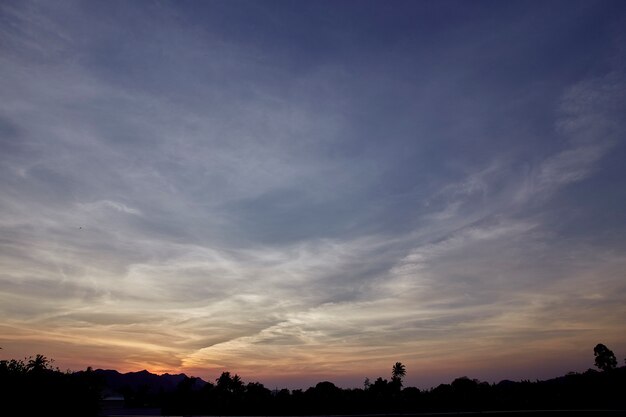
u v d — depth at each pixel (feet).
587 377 362.33
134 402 419.54
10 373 163.73
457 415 279.69
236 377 405.39
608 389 333.42
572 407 320.91
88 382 188.44
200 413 356.18
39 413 162.30
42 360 176.86
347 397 391.86
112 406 313.53
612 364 382.83
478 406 360.28
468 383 396.16
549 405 333.83
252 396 390.42
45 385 168.14
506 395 374.63
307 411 363.15
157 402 414.62
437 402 375.25
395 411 362.94
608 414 251.60
